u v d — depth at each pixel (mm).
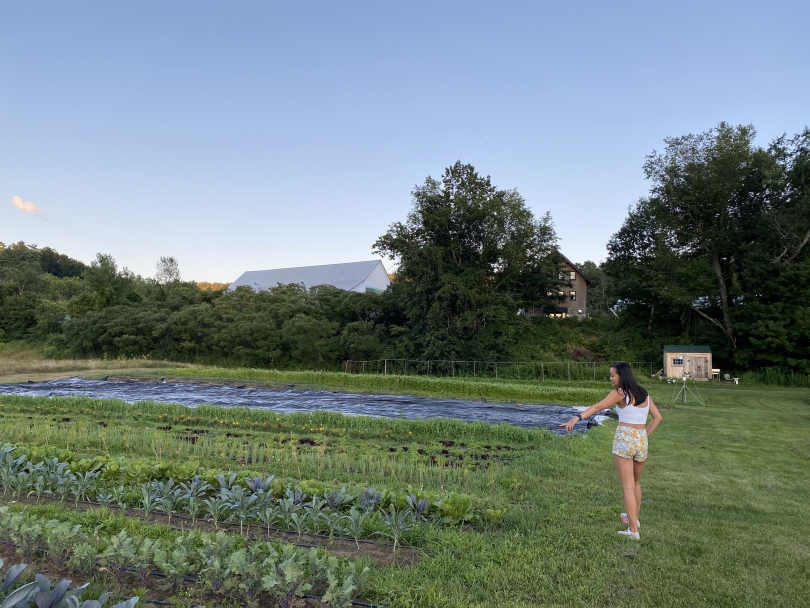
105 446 10125
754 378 31781
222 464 9086
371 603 4184
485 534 5777
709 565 5078
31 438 10719
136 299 51469
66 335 44312
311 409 18719
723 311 36562
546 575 4777
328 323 38500
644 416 5867
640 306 43281
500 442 12391
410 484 7871
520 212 38344
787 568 5055
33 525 4734
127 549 4230
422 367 35156
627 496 5773
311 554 4227
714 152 35906
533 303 43938
